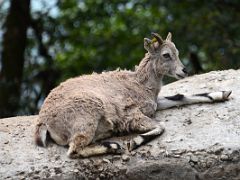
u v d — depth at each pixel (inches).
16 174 598.2
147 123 631.2
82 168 598.5
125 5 1462.8
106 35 1475.1
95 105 606.9
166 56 661.9
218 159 597.0
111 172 600.4
